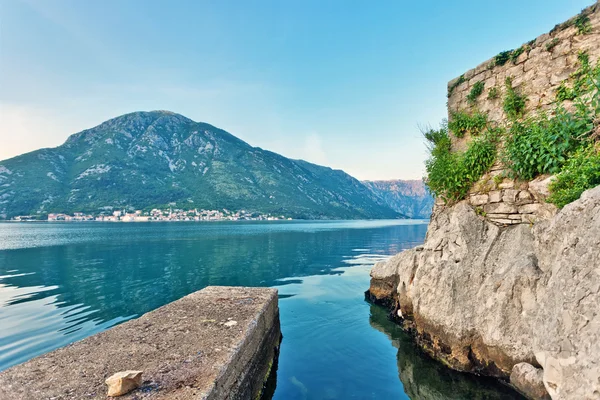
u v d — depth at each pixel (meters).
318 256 28.92
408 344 8.94
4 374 4.52
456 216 8.88
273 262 25.03
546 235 6.27
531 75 8.40
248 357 6.04
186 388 4.07
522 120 8.41
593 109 6.69
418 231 73.31
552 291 5.22
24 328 10.30
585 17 7.35
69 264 23.67
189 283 17.16
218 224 115.12
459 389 6.39
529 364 5.75
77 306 12.85
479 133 9.70
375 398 6.45
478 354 6.80
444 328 7.48
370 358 8.25
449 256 8.30
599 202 4.93
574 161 6.43
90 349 5.38
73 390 4.07
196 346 5.47
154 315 7.21
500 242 7.62
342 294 15.07
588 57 7.20
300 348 8.98
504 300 6.51
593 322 4.17
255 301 8.34
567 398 4.22
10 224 110.75
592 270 4.48
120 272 20.39
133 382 4.05
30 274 19.78
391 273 12.90
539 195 7.18
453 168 9.74
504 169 8.27
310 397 6.57
